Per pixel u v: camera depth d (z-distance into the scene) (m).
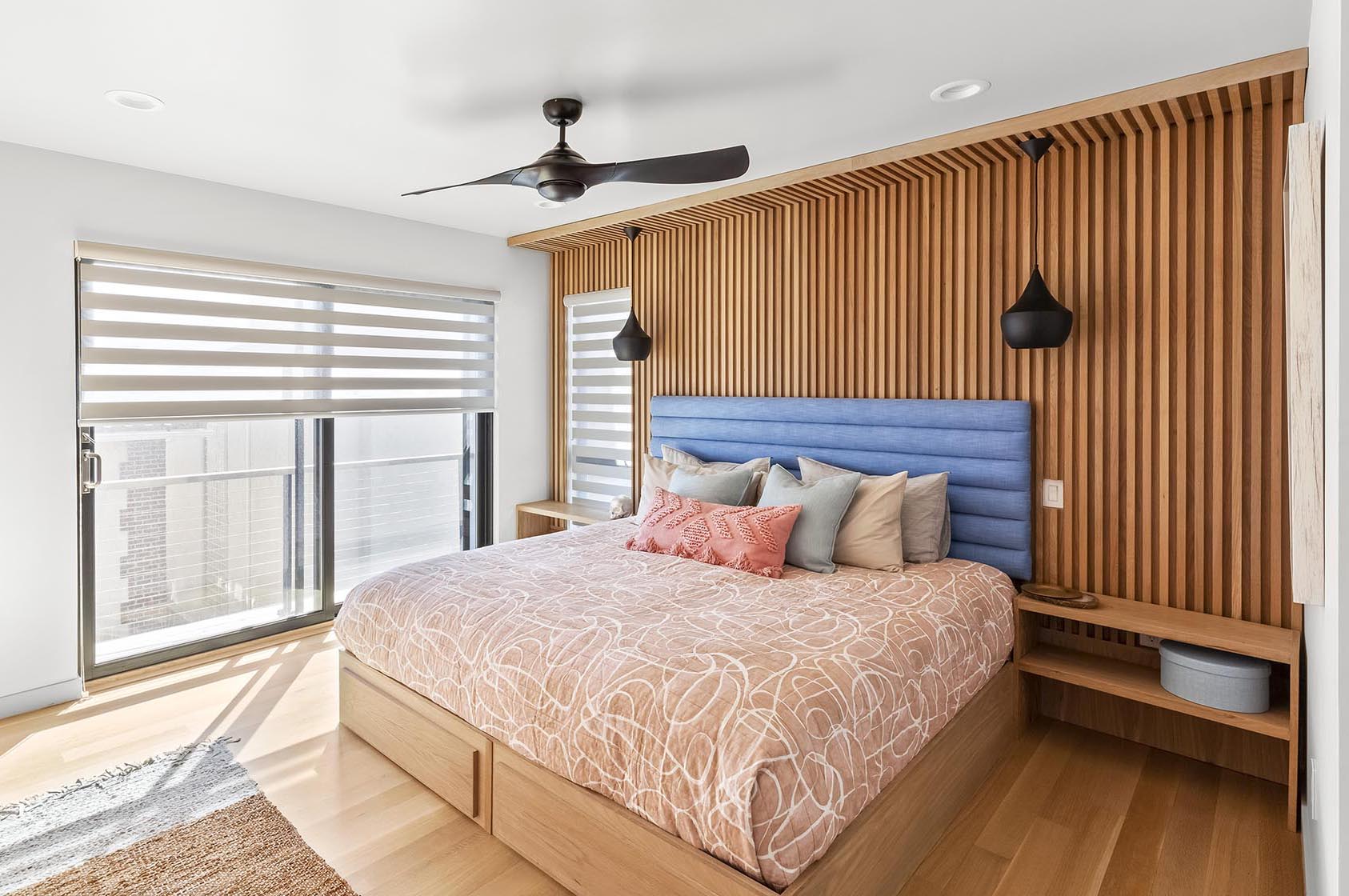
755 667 1.90
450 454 4.77
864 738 1.83
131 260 3.25
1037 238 2.99
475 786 2.24
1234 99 2.40
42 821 2.27
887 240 3.44
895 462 3.36
